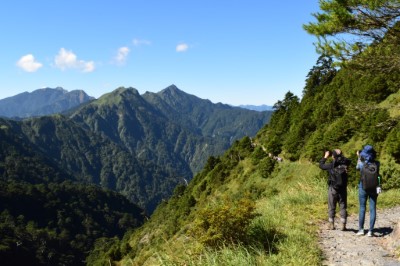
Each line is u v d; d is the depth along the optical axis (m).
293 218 9.29
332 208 8.63
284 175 58.59
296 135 66.50
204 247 6.86
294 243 7.10
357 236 7.95
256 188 61.06
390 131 34.31
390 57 11.27
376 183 7.69
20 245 152.62
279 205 11.24
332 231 8.46
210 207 7.41
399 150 28.59
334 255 6.76
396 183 15.39
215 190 84.38
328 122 61.00
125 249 98.00
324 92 80.12
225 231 6.94
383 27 10.74
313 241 7.51
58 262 161.75
